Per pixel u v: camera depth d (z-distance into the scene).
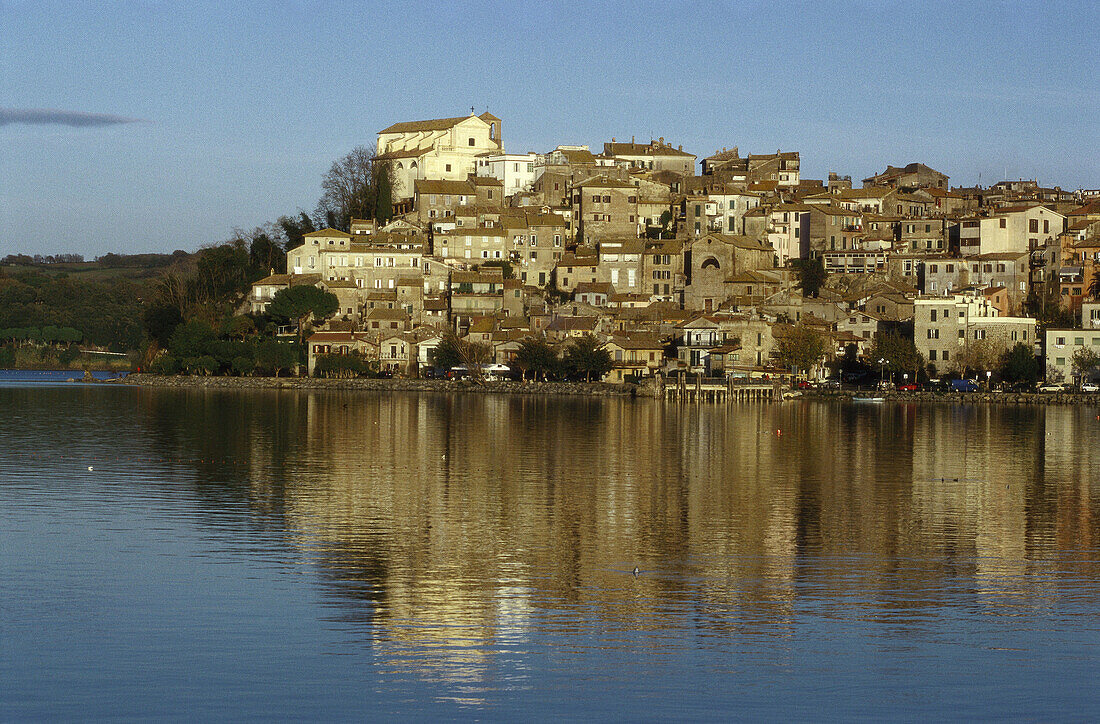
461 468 112.31
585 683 49.69
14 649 52.62
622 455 125.50
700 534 78.75
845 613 59.38
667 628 56.75
